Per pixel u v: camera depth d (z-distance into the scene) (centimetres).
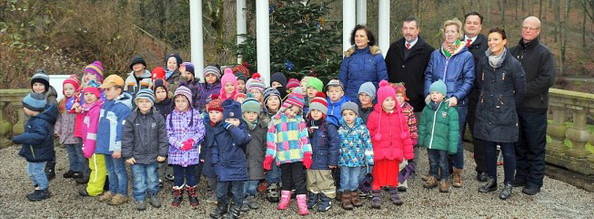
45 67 1190
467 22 576
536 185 524
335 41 779
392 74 583
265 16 672
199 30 753
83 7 1412
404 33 562
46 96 569
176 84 595
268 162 459
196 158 475
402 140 489
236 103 458
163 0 1775
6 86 1058
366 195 512
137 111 475
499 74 493
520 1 2695
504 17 2644
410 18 561
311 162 462
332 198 484
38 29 1298
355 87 553
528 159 533
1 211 474
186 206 490
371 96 502
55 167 645
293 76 755
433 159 543
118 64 1418
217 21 1233
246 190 484
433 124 523
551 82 506
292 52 744
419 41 570
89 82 520
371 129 489
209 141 454
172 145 473
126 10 1487
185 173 487
